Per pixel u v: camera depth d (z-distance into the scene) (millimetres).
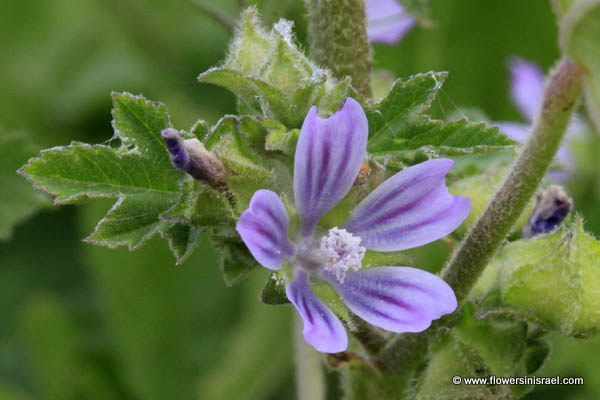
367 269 272
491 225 276
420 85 281
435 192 270
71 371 364
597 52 257
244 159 268
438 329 282
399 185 271
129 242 276
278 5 321
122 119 278
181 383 364
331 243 269
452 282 280
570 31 256
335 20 293
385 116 282
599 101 258
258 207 262
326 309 270
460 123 281
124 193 277
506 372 279
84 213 362
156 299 364
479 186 303
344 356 290
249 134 273
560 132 271
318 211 272
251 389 361
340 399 364
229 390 361
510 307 279
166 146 269
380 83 334
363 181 273
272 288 269
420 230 271
